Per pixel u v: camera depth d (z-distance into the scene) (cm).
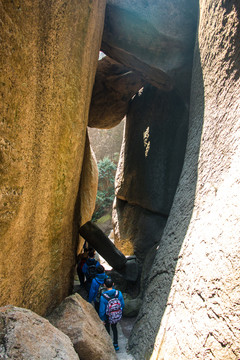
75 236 536
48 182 295
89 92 434
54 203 325
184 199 394
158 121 719
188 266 289
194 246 292
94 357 291
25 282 269
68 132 329
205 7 423
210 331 211
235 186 244
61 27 262
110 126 934
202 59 434
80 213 585
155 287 397
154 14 508
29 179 242
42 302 322
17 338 170
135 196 777
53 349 183
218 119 333
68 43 289
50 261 342
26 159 231
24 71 207
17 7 186
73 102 332
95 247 612
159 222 695
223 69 338
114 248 622
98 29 424
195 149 404
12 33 183
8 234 215
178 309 283
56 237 355
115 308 396
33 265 287
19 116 209
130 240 768
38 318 206
